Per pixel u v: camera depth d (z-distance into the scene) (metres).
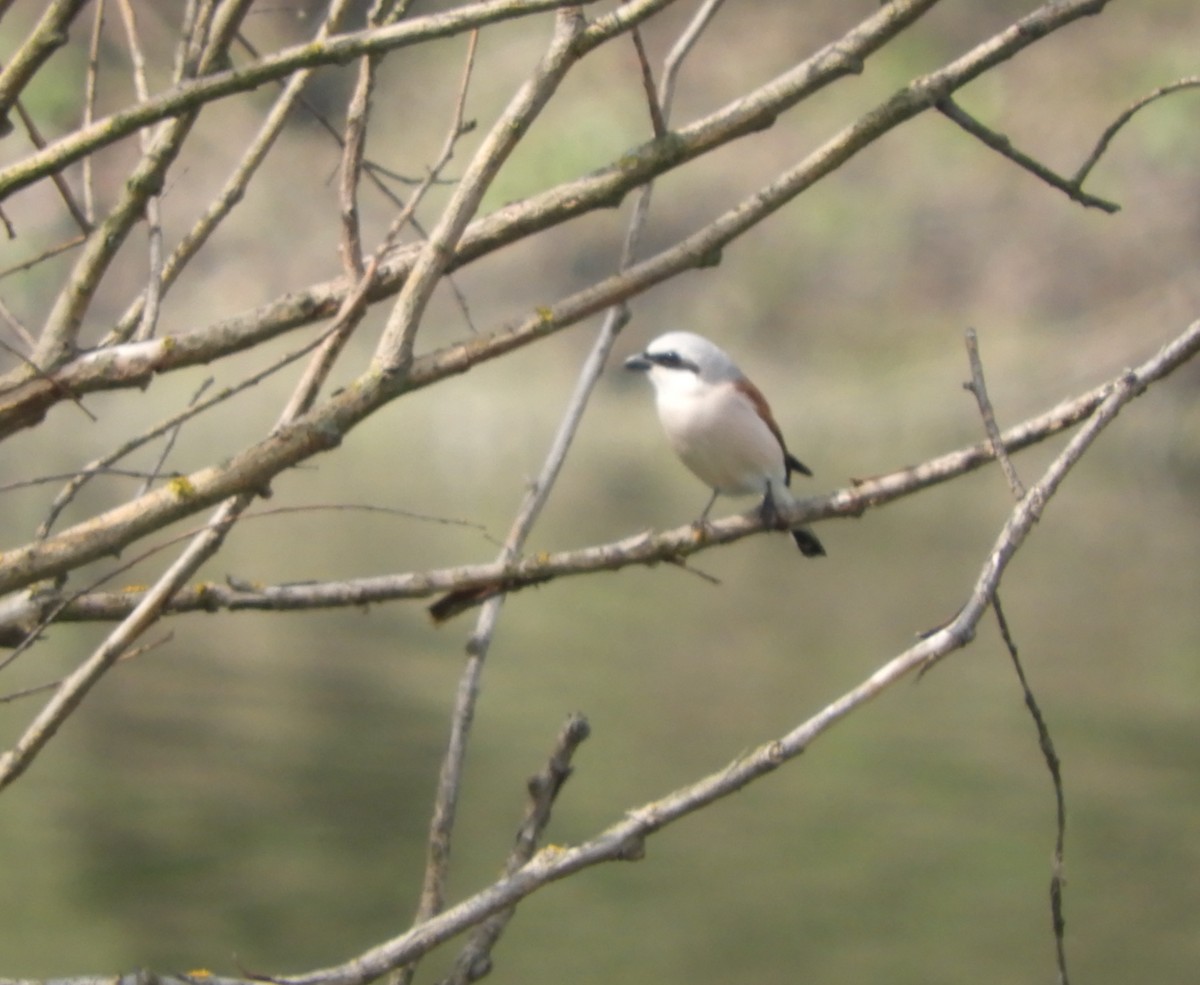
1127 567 21.03
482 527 4.22
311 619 19.50
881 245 31.64
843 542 23.02
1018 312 29.61
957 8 32.97
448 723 15.20
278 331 3.91
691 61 33.16
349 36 3.48
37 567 3.58
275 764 13.84
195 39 4.09
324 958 10.51
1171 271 27.80
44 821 12.46
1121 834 12.85
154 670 16.94
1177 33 29.14
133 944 10.59
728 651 17.50
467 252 3.88
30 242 22.75
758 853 12.73
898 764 14.58
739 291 32.03
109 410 28.31
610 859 3.31
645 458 27.31
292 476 25.20
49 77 14.66
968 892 11.83
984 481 26.50
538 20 33.09
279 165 28.86
